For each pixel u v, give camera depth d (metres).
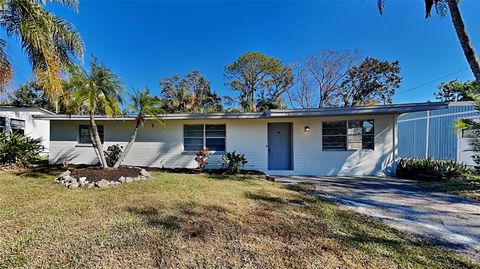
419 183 7.26
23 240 2.88
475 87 6.12
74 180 6.18
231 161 8.76
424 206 4.80
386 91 22.27
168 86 24.58
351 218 3.98
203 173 8.74
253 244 2.90
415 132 11.82
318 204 4.82
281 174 9.25
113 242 2.86
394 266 2.45
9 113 13.71
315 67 22.53
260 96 24.20
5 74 6.86
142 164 10.23
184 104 20.59
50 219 3.62
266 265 2.43
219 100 25.45
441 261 2.57
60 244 2.79
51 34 6.39
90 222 3.52
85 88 6.54
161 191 5.61
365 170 8.88
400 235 3.28
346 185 7.02
